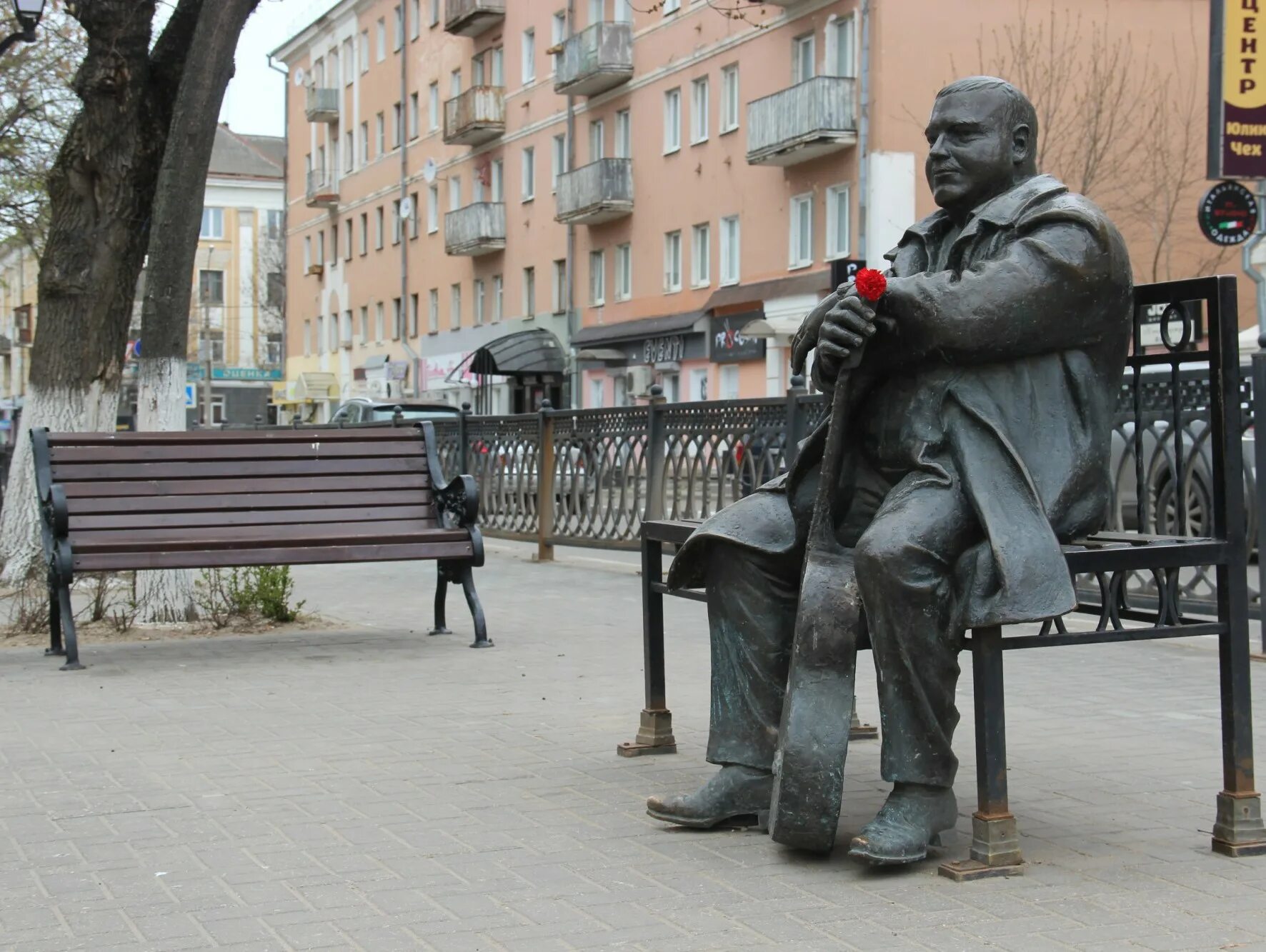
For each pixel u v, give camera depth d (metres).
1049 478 4.11
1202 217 16.52
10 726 6.48
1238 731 4.39
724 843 4.55
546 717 6.67
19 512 12.19
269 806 5.07
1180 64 33.41
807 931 3.72
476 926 3.79
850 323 4.09
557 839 4.62
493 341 49.97
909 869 4.23
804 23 34.88
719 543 4.61
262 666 8.20
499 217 51.91
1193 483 9.26
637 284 43.28
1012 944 3.61
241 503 8.91
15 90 24.58
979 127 4.32
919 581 4.01
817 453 4.47
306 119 71.12
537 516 15.49
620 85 43.69
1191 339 4.80
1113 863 4.29
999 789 4.16
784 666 4.61
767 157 34.88
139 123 12.14
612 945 3.64
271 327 90.62
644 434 13.57
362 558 8.67
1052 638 4.16
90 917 3.91
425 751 5.95
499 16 51.22
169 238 9.91
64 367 12.20
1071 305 4.07
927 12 32.31
